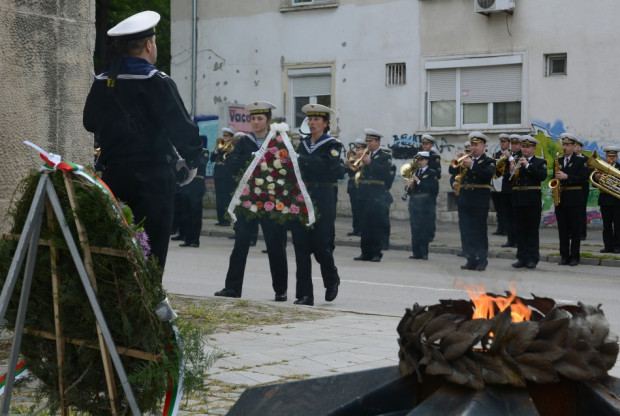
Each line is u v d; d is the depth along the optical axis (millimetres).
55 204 3736
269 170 10242
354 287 12672
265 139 10375
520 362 2498
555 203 16297
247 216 10445
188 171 5695
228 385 5742
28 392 5020
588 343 2568
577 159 16266
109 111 5508
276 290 10758
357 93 24109
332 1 24297
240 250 10648
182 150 5504
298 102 25219
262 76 25531
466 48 22609
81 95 7309
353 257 17156
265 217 10430
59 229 3811
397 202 23781
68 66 7219
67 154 7223
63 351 3947
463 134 22719
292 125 25234
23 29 6906
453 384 2539
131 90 5453
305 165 10195
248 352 6836
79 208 3691
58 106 7156
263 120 10586
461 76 22828
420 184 16984
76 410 4070
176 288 12141
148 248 4070
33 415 4273
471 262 15297
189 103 26656
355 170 16844
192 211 18312
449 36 22812
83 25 7328
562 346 2529
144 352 3760
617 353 2682
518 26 21953
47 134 7086
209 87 26344
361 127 24109
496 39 22234
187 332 3875
